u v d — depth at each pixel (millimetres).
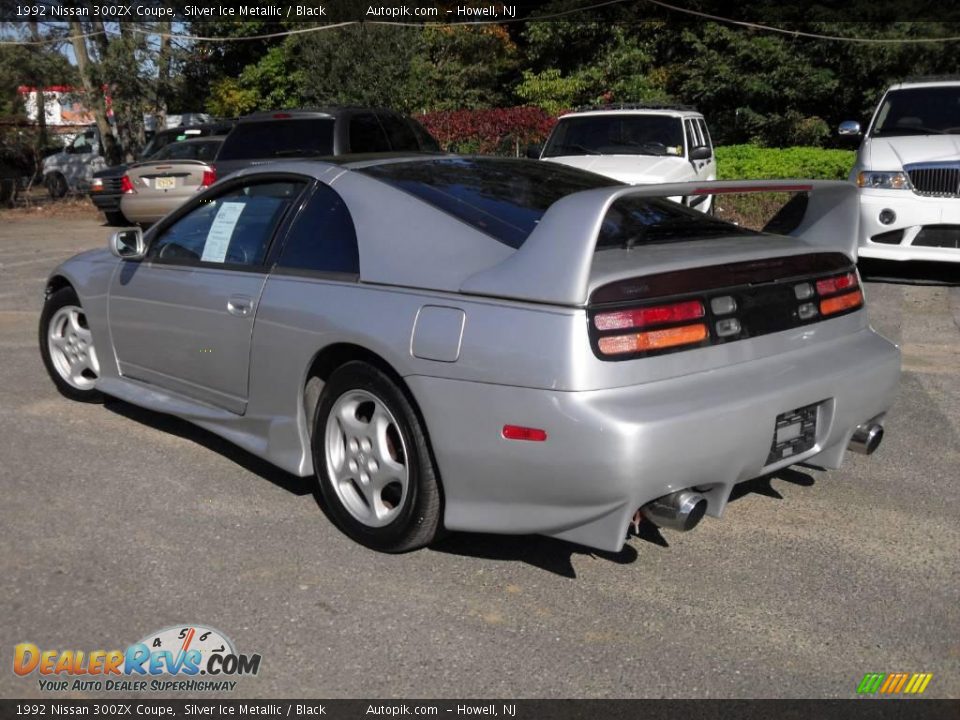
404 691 2850
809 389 3465
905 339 7297
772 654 3055
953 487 4398
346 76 22812
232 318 4176
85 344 5473
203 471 4547
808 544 3824
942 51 19297
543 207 3744
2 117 22922
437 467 3436
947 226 8734
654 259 3285
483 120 18859
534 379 3092
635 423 3008
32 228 16234
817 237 4160
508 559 3682
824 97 20906
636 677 2930
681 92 22719
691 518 3188
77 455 4742
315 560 3648
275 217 4195
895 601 3383
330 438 3816
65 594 3377
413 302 3439
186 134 17297
